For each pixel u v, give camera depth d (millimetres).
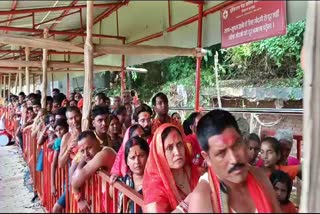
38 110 6992
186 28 5711
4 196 5301
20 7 6082
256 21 3842
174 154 2295
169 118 4543
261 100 9195
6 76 21984
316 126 1928
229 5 4309
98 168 2953
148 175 2334
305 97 1958
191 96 11828
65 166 3703
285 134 4578
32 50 11492
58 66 8156
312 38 1966
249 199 1650
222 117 1678
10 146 10227
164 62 14242
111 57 10281
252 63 10555
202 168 2576
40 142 5043
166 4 6219
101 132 3703
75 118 4125
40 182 5117
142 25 7160
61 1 6207
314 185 1905
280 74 9758
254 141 3119
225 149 1619
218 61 11523
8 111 12820
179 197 2264
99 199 2896
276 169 2871
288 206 2350
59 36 10500
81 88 14703
